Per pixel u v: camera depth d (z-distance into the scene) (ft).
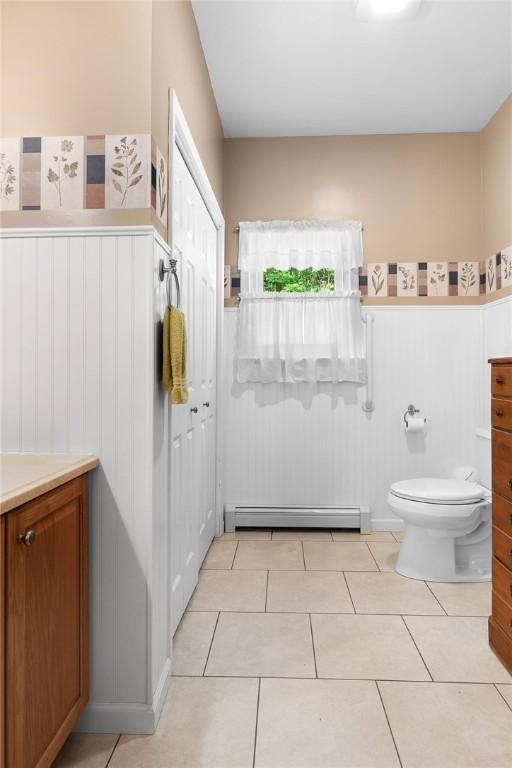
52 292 5.37
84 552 5.23
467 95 10.28
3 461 5.09
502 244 10.61
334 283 11.75
